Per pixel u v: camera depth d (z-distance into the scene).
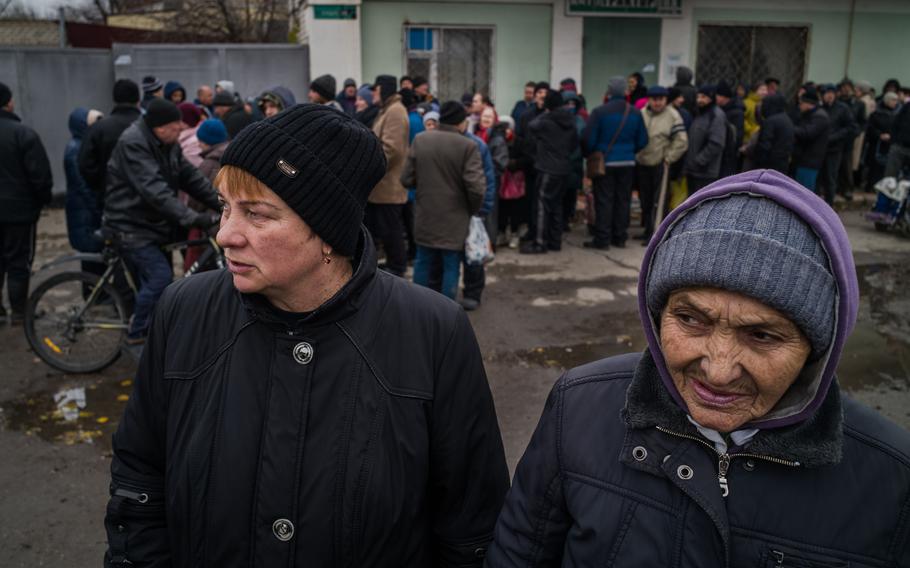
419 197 5.57
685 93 9.41
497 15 11.26
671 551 1.08
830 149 10.77
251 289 1.30
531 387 4.54
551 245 8.13
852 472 1.04
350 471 1.31
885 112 12.05
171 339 1.43
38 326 4.75
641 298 1.10
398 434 1.35
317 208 1.28
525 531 1.25
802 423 1.04
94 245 5.82
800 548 1.03
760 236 0.94
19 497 3.32
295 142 1.27
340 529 1.31
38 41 14.84
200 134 5.46
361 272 1.36
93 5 17.16
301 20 12.43
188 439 1.37
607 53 11.69
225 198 1.31
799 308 0.93
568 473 1.19
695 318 1.01
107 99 11.12
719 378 0.97
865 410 1.11
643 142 8.02
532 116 8.66
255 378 1.36
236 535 1.32
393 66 11.22
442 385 1.42
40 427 4.00
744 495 1.06
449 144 5.41
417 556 1.41
